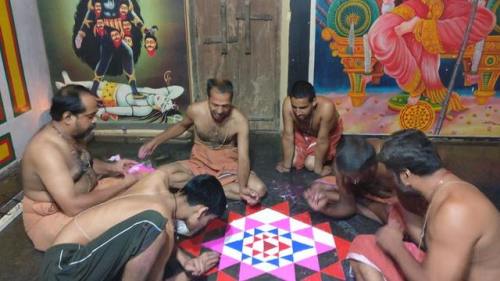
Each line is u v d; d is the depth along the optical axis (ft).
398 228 6.96
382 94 13.70
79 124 8.03
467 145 13.67
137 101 14.23
